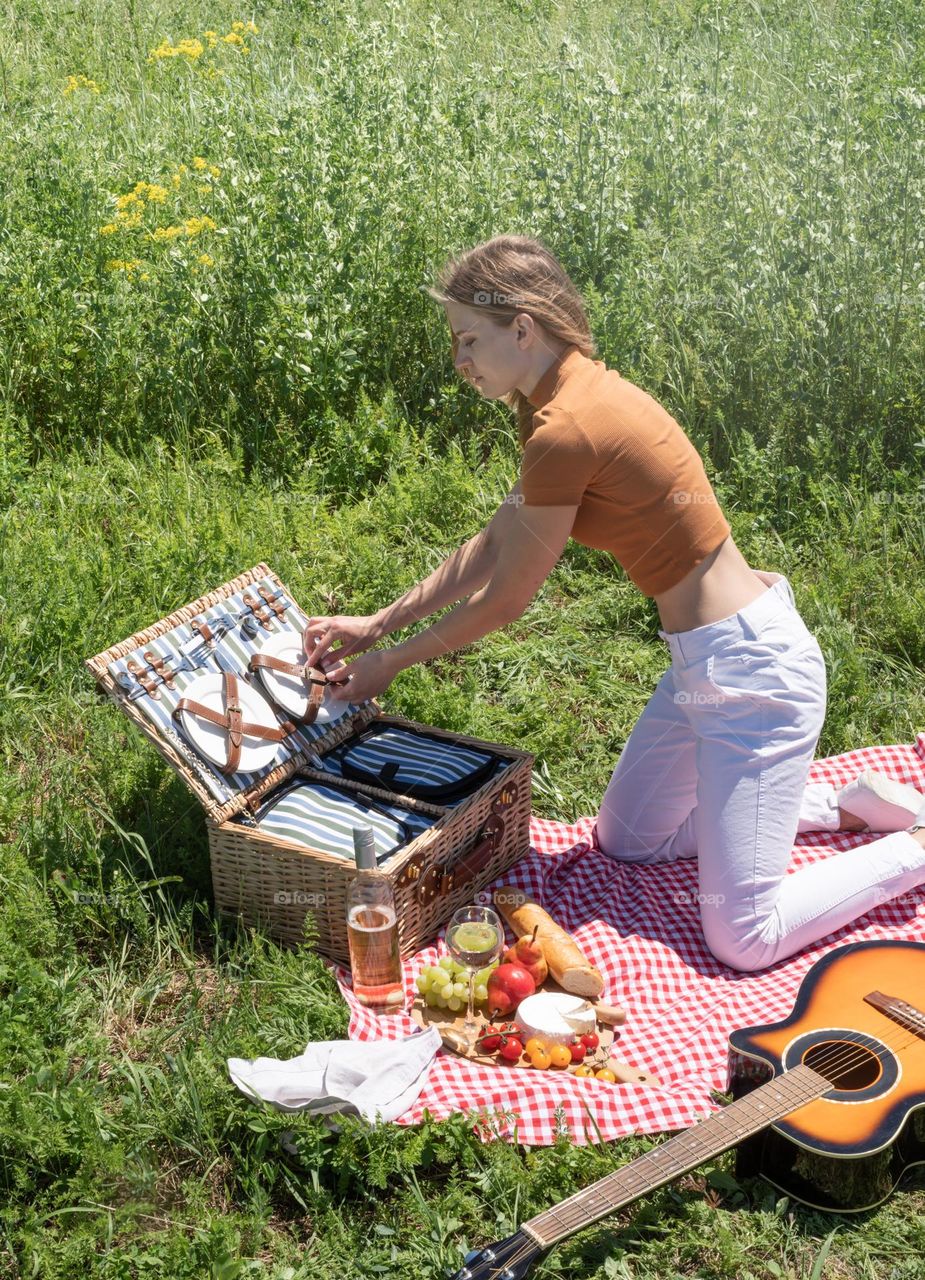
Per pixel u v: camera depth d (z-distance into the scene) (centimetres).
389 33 860
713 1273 283
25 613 502
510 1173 298
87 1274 278
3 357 639
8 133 771
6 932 357
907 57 991
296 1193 297
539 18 1128
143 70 1031
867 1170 290
